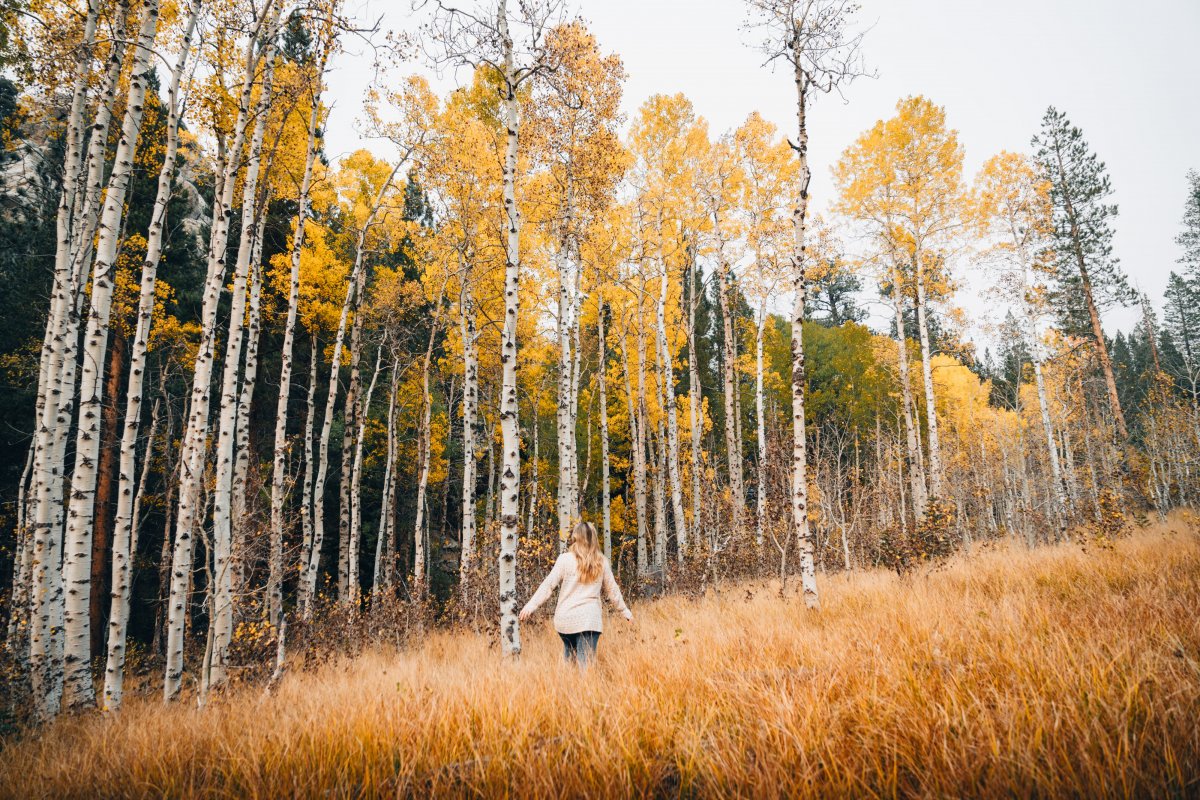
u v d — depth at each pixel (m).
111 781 3.06
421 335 21.02
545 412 23.47
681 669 4.00
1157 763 2.12
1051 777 2.07
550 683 3.81
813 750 2.43
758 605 8.16
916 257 17.48
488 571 11.29
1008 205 17.12
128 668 13.22
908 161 17.22
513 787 2.48
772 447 14.55
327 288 16.70
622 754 2.63
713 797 2.33
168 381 18.50
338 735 3.12
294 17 8.71
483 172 12.27
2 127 9.48
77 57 7.59
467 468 12.46
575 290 15.22
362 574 22.44
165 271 17.39
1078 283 24.78
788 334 35.78
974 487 20.97
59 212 7.82
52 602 6.33
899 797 2.20
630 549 18.09
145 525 18.72
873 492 18.08
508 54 7.49
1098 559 7.20
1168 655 3.02
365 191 16.09
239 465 9.40
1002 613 4.38
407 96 12.39
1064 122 25.62
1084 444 23.75
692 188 16.98
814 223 16.69
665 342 16.36
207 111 9.19
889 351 27.19
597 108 11.59
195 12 7.61
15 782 3.32
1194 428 21.00
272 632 7.06
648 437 23.78
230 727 3.64
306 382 22.02
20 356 14.88
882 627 4.61
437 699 3.62
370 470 22.41
